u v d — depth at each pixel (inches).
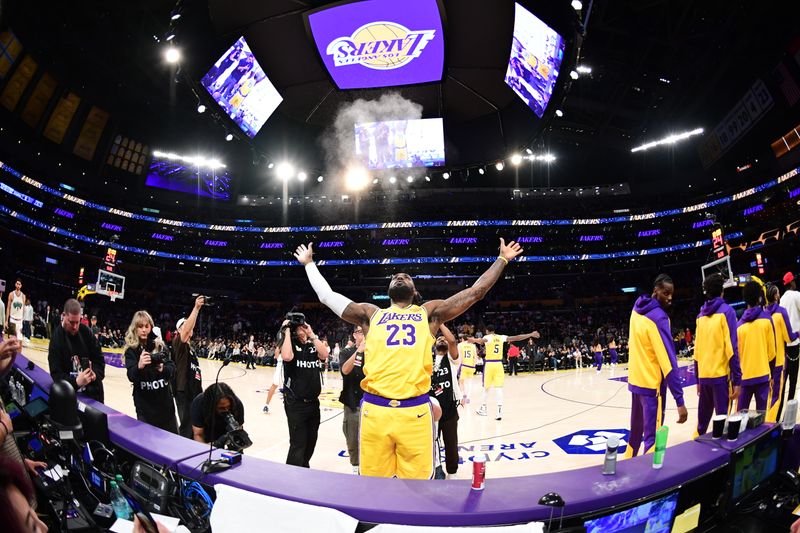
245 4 404.2
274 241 1953.7
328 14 401.4
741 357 232.1
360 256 1930.4
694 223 1745.8
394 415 114.3
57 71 1312.7
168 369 197.8
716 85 1302.9
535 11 366.9
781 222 1398.9
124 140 1609.3
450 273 1914.4
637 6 1104.8
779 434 128.9
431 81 449.4
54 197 1549.0
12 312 530.6
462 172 543.8
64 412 119.9
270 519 84.7
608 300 1758.1
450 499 85.8
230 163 1833.2
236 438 122.9
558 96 409.4
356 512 82.8
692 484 103.2
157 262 1822.1
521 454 262.7
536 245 1907.0
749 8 1033.5
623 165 1920.5
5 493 54.6
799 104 1138.0
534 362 1047.0
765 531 111.0
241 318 1690.5
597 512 85.8
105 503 116.3
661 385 192.9
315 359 209.3
